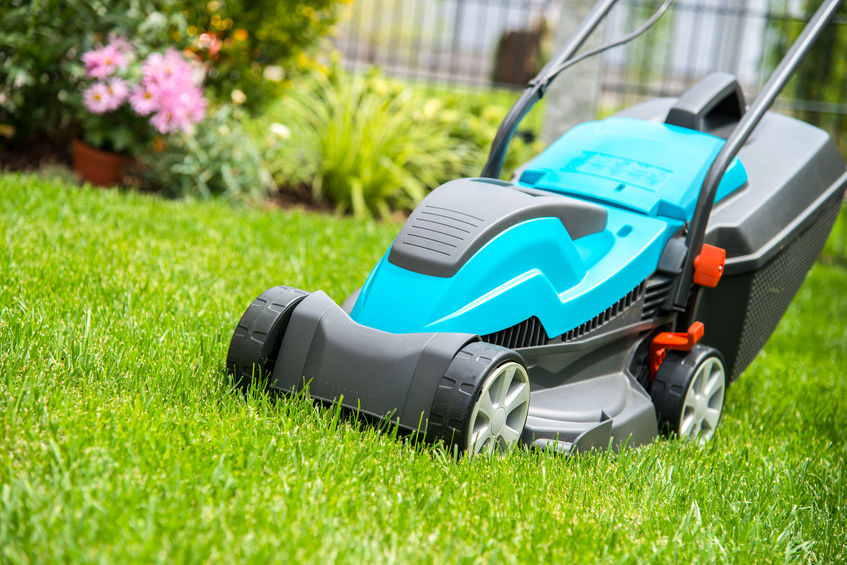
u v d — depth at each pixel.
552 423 2.33
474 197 2.33
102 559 1.46
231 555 1.56
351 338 2.19
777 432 3.04
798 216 3.14
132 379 2.36
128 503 1.67
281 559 1.56
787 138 3.35
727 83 3.21
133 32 5.15
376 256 4.58
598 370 2.60
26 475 1.71
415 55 9.82
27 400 2.04
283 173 6.24
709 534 1.98
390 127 6.21
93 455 1.83
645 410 2.57
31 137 5.51
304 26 6.08
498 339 2.28
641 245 2.62
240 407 2.22
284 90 6.22
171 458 1.88
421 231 2.24
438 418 2.04
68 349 2.46
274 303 2.33
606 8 3.04
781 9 8.74
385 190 6.22
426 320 2.15
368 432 2.13
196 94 5.00
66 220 4.00
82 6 5.02
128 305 3.01
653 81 11.48
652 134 3.03
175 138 5.26
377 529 1.75
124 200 4.65
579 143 3.02
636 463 2.31
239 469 1.92
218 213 4.82
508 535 1.80
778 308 3.26
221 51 5.79
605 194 2.75
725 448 2.77
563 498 2.07
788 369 3.96
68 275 3.21
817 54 8.73
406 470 2.00
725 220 2.92
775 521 2.15
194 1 5.68
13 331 2.48
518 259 2.27
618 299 2.55
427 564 1.64
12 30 4.93
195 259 3.85
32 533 1.52
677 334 2.75
